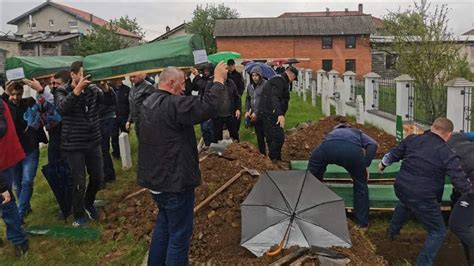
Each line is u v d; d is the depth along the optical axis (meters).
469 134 5.63
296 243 4.91
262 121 8.75
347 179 7.54
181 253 4.47
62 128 6.27
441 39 15.07
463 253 5.78
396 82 10.78
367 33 50.53
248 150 8.16
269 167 7.46
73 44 49.81
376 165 7.87
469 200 5.03
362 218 6.17
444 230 5.12
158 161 4.28
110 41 51.38
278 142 8.27
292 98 22.20
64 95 6.15
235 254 5.12
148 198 6.77
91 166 6.46
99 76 6.18
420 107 9.99
